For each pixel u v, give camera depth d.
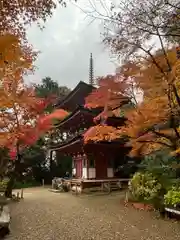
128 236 7.32
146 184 11.87
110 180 18.59
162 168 11.99
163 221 8.83
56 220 9.59
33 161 30.09
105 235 7.51
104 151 19.67
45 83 32.88
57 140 27.11
